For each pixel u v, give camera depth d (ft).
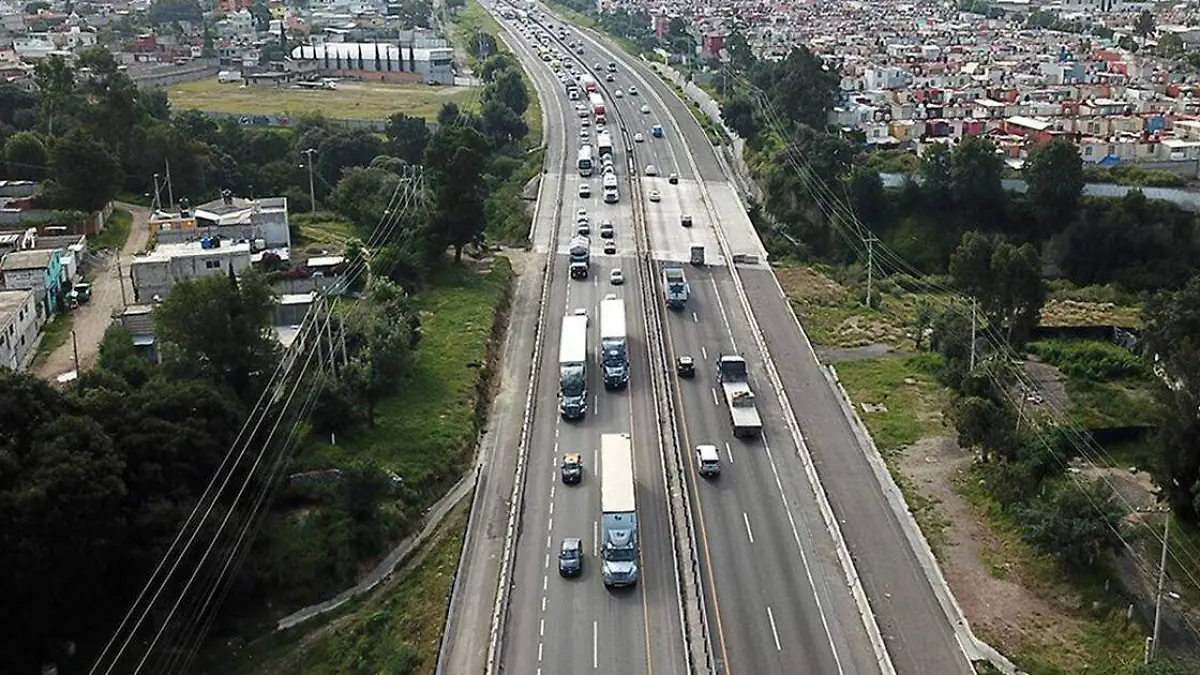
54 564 296.51
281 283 522.06
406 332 449.89
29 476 301.84
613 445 374.63
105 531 305.53
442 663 305.73
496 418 444.96
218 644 326.85
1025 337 507.71
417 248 574.15
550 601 326.03
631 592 328.49
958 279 505.25
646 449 410.11
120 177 634.02
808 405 448.65
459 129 614.75
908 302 583.17
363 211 641.81
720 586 330.95
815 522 364.79
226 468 345.72
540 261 613.52
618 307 497.05
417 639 320.91
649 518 366.63
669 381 466.29
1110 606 322.34
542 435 424.05
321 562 352.49
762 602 323.57
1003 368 436.76
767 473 394.52
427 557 360.89
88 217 602.44
